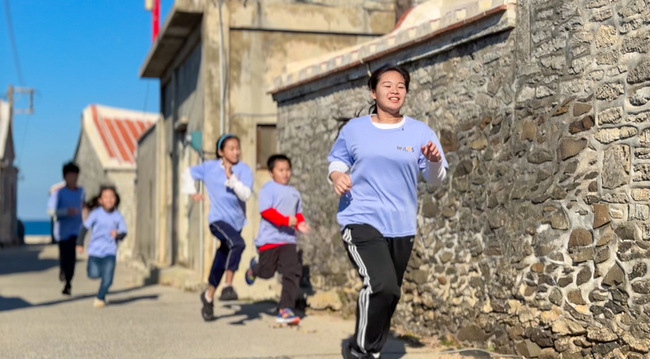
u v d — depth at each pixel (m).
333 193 9.43
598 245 5.34
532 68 6.05
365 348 5.19
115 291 12.78
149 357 6.19
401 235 5.23
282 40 13.78
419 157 5.27
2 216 40.50
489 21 6.50
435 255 7.22
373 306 5.05
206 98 13.38
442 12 9.84
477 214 6.66
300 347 6.61
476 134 6.74
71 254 11.77
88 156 31.84
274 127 13.73
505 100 6.39
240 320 8.34
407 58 7.80
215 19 13.41
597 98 5.43
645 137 5.04
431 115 7.46
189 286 12.52
